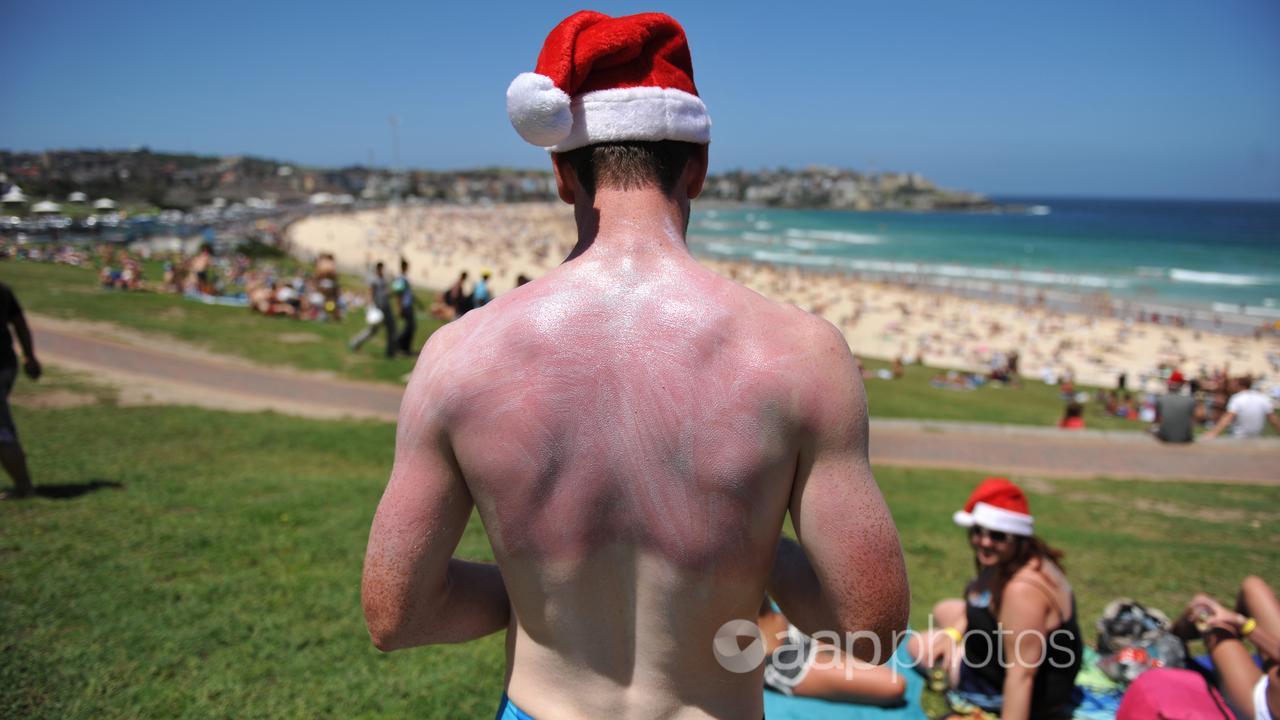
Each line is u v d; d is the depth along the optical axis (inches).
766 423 44.8
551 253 4165.8
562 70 48.4
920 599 206.1
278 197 7564.0
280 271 1754.4
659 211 50.3
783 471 45.4
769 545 46.8
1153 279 3174.2
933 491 379.2
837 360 46.5
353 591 189.0
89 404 433.4
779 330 46.7
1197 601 150.0
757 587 47.8
